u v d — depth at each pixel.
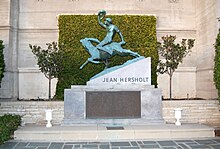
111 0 18.19
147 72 11.69
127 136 9.99
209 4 16.17
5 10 16.67
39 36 18.03
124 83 11.59
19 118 11.26
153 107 11.34
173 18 18.38
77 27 17.22
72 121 11.20
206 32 16.69
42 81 17.83
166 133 10.08
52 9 18.17
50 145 8.92
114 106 11.26
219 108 12.89
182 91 18.12
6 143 9.18
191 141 9.41
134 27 17.31
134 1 18.22
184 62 18.25
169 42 14.80
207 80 16.39
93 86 11.39
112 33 12.10
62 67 15.60
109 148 8.48
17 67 17.62
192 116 12.77
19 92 17.70
